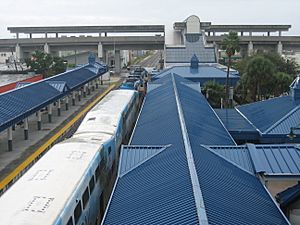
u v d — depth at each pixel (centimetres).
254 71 6016
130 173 2198
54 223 1574
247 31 15312
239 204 1702
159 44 13750
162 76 6662
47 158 2278
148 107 4084
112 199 1894
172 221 1463
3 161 3916
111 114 3588
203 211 1447
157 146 2448
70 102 7406
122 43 13662
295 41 13938
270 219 1680
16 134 5028
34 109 4750
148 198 1759
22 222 1538
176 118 3025
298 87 3791
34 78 8175
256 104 4284
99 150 2509
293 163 2314
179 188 1716
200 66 8488
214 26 15125
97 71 9338
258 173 2228
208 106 4203
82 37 13725
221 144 2716
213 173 1961
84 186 2064
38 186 1875
